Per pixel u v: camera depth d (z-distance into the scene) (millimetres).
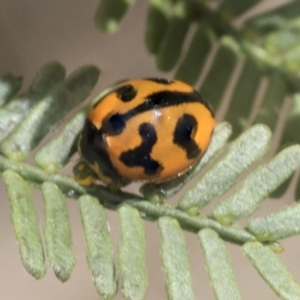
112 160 69
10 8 79
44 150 68
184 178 70
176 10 72
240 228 68
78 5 80
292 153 68
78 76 69
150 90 70
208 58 73
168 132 69
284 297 66
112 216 82
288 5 73
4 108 68
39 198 81
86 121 69
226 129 70
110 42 81
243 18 73
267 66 73
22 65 79
